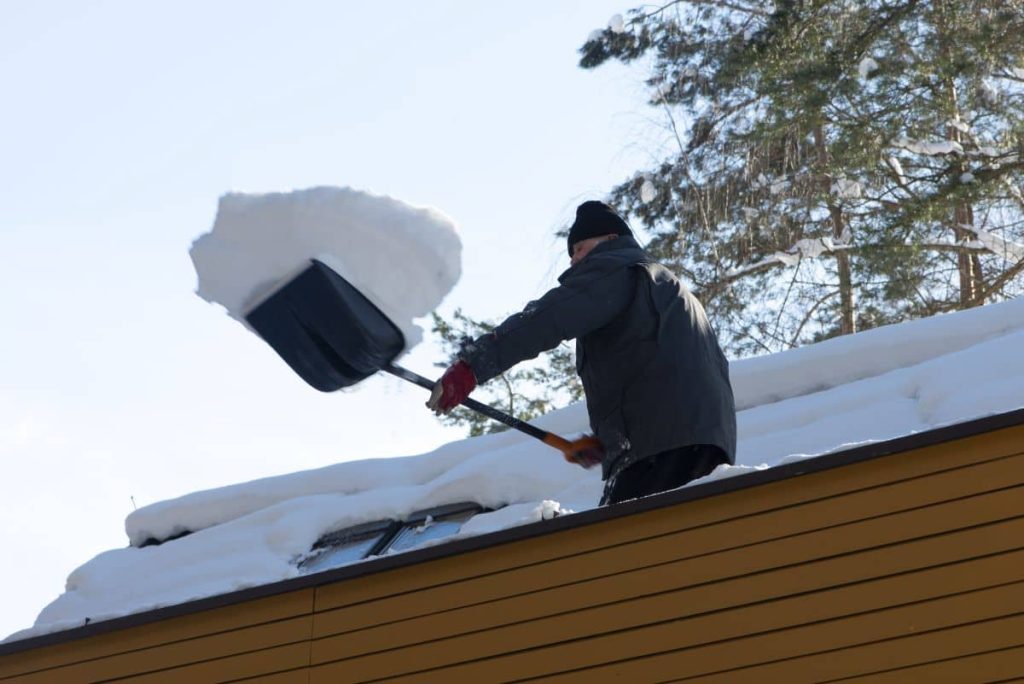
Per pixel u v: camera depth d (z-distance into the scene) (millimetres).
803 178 25547
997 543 5645
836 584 5875
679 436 6832
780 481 6109
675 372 6910
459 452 10844
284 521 10812
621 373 6977
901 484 5891
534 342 6809
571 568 6488
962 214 25047
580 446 7234
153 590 10711
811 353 9945
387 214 6938
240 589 7375
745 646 5965
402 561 6887
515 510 9352
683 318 7031
